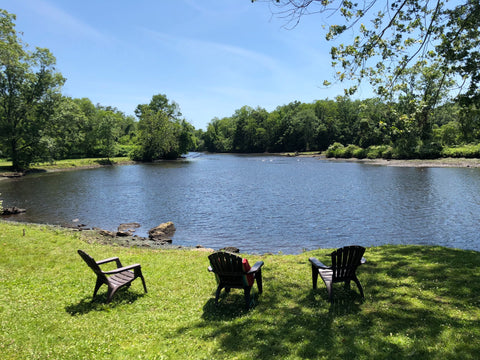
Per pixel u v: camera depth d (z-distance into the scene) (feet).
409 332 15.08
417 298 19.10
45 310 18.78
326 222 60.59
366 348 13.79
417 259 27.40
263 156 339.36
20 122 157.89
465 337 14.28
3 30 102.78
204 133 486.38
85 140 244.63
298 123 360.07
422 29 29.22
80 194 98.17
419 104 32.09
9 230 44.09
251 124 410.11
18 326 16.40
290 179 133.18
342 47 29.73
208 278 25.12
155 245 47.32
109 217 69.05
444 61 30.30
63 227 57.41
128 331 16.28
